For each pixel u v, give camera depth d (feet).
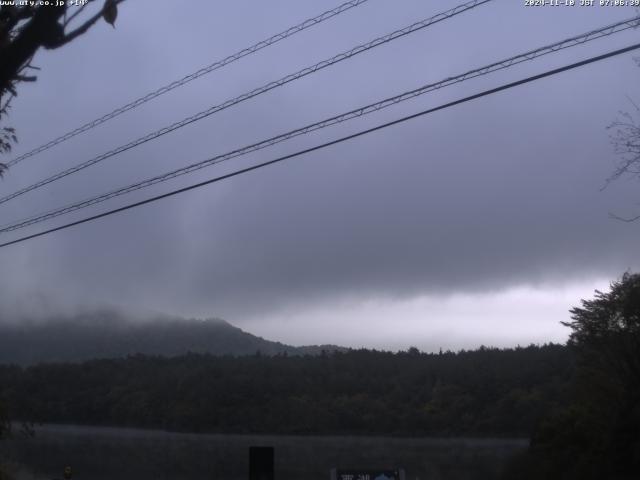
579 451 105.19
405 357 334.24
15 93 17.42
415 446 225.97
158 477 147.33
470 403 270.87
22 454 194.70
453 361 305.94
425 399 286.05
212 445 231.91
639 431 92.63
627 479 90.84
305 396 306.35
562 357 265.13
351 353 342.85
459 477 135.64
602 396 108.27
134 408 317.22
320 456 198.29
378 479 40.55
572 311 109.50
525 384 261.65
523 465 119.14
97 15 16.49
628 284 105.40
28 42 15.61
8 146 39.91
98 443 233.55
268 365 338.75
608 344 103.96
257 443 242.37
